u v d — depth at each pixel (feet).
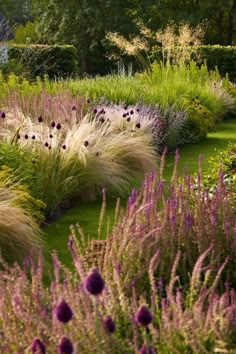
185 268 17.37
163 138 45.14
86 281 10.55
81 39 159.94
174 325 13.08
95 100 46.85
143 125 40.11
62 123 36.35
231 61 91.30
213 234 18.19
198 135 52.65
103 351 11.91
